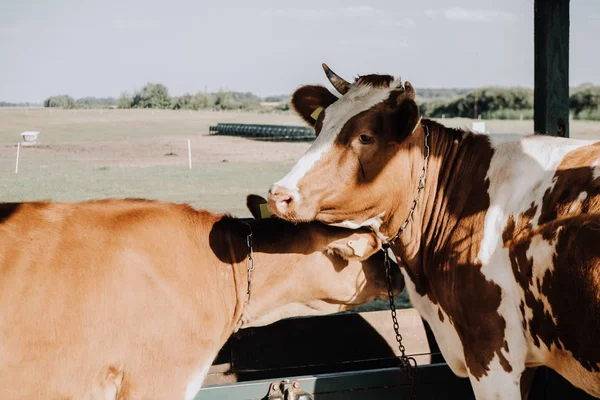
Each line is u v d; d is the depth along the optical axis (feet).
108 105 326.24
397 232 11.64
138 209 11.82
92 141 112.98
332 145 10.55
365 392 12.16
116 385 10.75
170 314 11.03
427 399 12.46
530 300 9.75
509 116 198.90
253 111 274.16
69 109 274.77
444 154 11.61
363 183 10.67
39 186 54.44
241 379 15.23
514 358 10.30
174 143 107.55
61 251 10.69
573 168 9.68
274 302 12.39
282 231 12.21
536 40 13.46
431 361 15.31
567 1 13.11
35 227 10.89
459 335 11.09
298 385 11.80
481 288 10.40
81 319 10.41
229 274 12.07
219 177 60.54
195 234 11.98
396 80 10.94
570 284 8.95
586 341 8.91
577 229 8.93
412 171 11.37
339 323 15.61
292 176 10.46
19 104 403.75
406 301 24.45
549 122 13.24
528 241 9.69
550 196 9.70
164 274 11.19
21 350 10.09
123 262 10.92
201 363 11.59
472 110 209.87
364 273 12.57
